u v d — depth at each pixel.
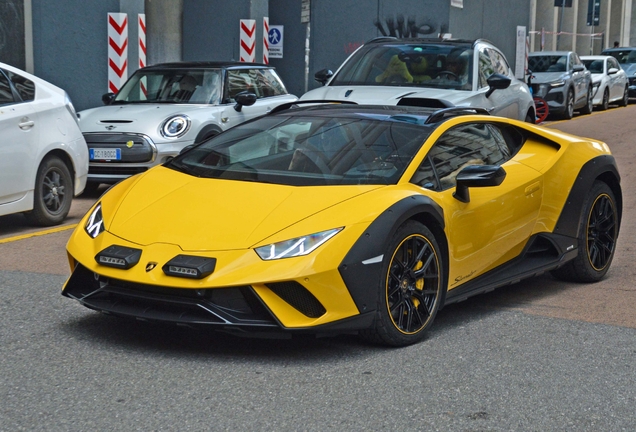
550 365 4.40
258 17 17.56
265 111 11.11
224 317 4.09
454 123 5.38
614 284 6.27
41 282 5.89
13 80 7.75
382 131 5.18
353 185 4.66
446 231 4.84
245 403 3.76
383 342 4.52
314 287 4.14
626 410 3.82
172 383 3.98
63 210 8.25
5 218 8.59
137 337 4.66
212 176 4.90
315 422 3.57
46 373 4.08
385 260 4.38
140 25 14.66
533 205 5.68
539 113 19.38
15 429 3.44
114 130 9.52
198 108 10.19
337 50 20.44
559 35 38.66
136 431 3.44
